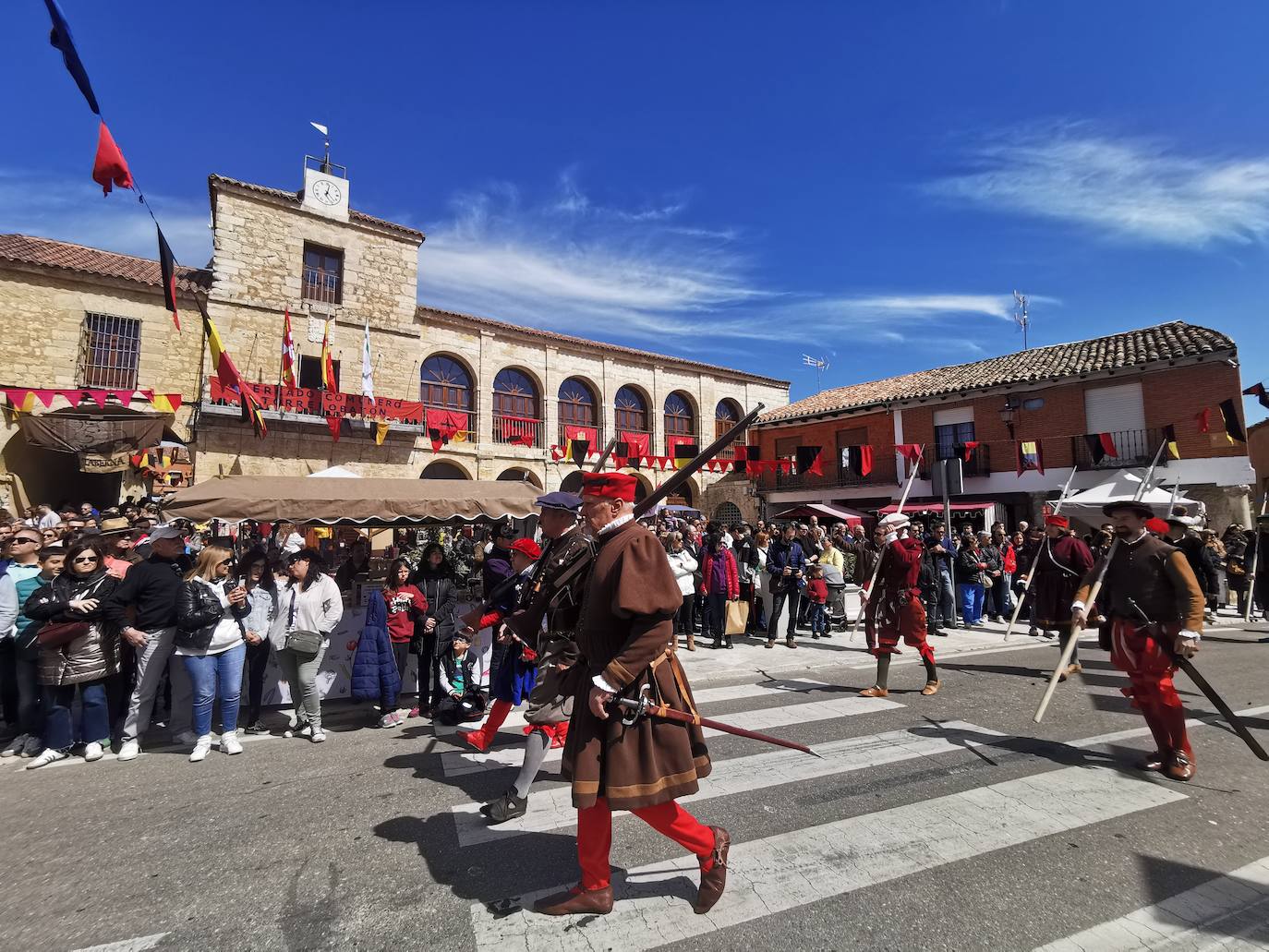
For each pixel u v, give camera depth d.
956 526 19.14
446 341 22.27
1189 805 3.51
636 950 2.30
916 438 20.91
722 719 5.36
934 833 3.19
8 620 4.87
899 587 6.12
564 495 3.61
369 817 3.55
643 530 2.41
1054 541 7.63
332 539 11.16
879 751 4.45
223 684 4.80
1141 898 2.61
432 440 17.25
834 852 3.00
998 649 8.92
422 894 2.73
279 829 3.41
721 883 2.46
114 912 2.64
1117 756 4.32
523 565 4.64
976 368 22.20
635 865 2.93
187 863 3.05
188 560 6.40
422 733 5.28
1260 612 11.73
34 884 2.89
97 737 4.68
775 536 9.64
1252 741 3.82
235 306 17.94
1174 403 16.23
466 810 3.63
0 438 14.73
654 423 27.56
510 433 23.73
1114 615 4.25
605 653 2.37
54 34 4.26
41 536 7.18
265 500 6.45
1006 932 2.39
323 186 19.64
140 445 14.65
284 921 2.55
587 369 25.98
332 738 5.18
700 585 10.15
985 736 4.78
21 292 15.36
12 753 4.75
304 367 19.80
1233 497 15.35
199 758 4.59
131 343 16.66
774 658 8.27
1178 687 6.43
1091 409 17.55
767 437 25.75
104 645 4.73
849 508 21.78
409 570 5.92
